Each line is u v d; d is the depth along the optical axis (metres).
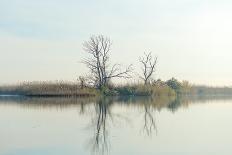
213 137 21.03
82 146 18.28
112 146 18.31
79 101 54.50
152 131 23.48
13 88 73.56
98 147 18.03
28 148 17.70
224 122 28.39
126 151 17.17
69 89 67.38
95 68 73.75
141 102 54.66
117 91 76.69
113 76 75.31
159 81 85.56
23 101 52.97
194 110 40.19
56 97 65.69
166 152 16.95
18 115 32.69
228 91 122.44
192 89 102.50
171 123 27.84
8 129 23.92
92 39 73.81
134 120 29.84
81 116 32.62
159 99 67.38
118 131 23.55
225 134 22.20
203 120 29.80
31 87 68.38
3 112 35.41
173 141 19.80
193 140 20.00
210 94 121.75
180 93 95.44
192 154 16.53
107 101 55.88
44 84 67.56
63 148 17.75
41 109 39.16
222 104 53.00
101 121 28.97
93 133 22.50
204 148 17.81
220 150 17.34
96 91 71.44
